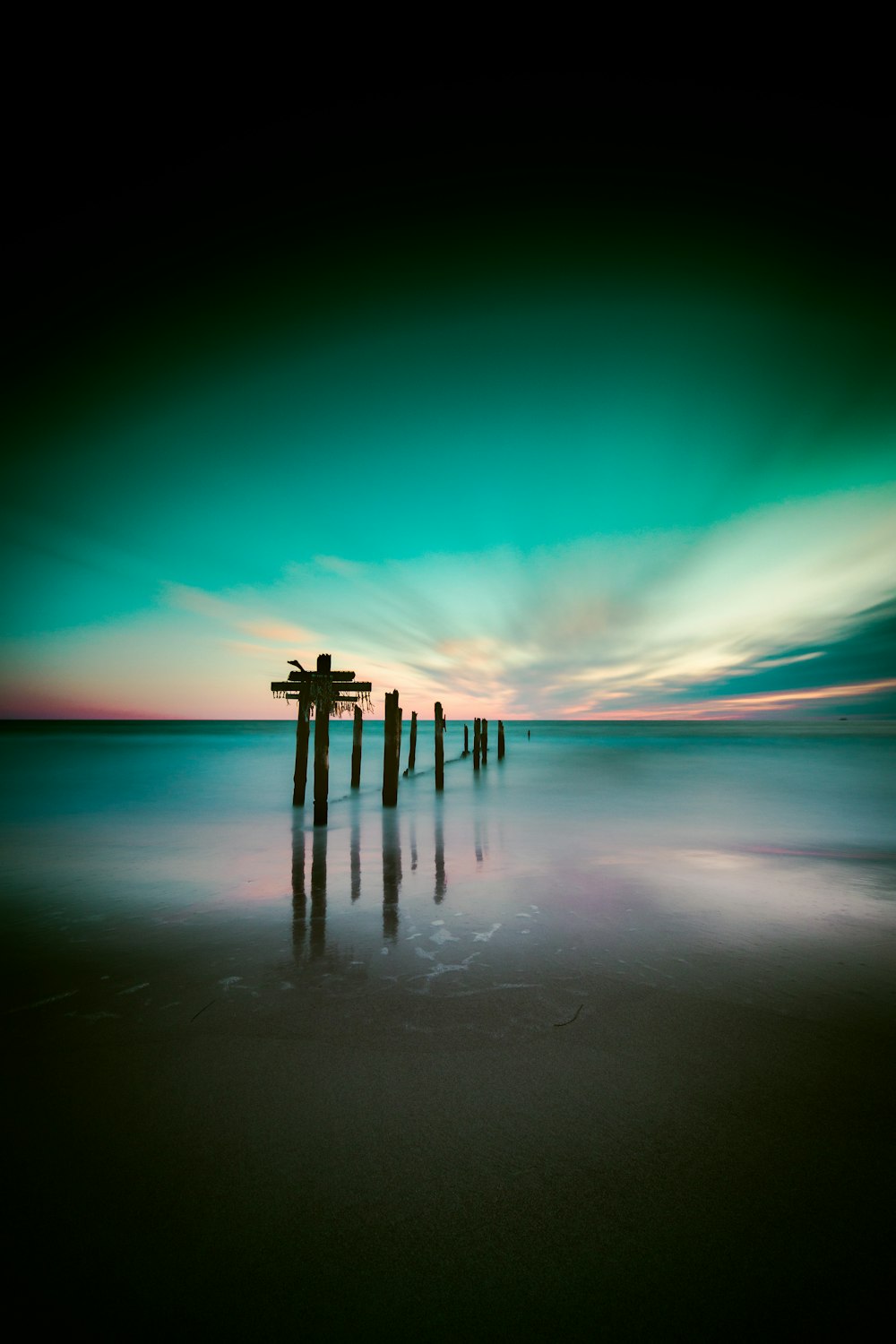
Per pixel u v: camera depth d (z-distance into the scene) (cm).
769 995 406
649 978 435
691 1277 196
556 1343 176
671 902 636
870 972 445
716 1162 246
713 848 973
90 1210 224
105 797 1630
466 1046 342
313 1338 179
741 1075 311
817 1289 191
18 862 845
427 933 539
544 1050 337
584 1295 191
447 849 949
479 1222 218
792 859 871
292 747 4088
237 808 1408
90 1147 258
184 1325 183
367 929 550
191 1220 219
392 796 1404
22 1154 254
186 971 453
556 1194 230
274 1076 313
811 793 1806
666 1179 238
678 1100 290
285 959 478
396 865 830
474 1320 184
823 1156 250
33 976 445
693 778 2292
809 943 506
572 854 912
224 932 543
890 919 575
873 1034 353
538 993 412
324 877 754
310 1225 218
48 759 2998
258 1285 195
